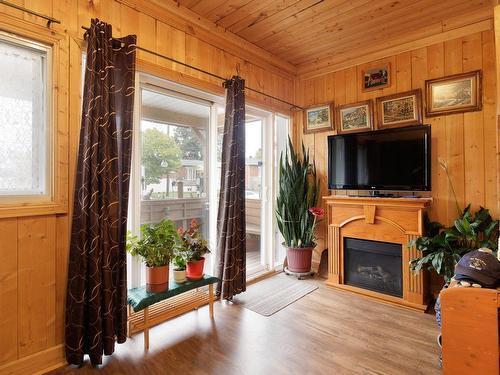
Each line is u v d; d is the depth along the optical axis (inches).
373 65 128.1
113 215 74.7
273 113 142.0
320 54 136.9
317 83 146.6
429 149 107.6
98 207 71.7
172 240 84.7
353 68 134.3
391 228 109.7
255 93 130.3
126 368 69.6
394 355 74.4
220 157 123.0
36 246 68.7
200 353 75.4
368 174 121.8
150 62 90.6
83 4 76.7
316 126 145.9
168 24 96.6
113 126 75.6
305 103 151.6
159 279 81.4
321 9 100.9
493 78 100.0
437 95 110.4
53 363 70.3
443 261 88.8
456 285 57.6
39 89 70.8
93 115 71.4
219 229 108.6
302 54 137.0
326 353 75.4
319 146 145.7
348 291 118.5
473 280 57.3
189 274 91.2
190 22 102.4
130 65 79.6
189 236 92.8
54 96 70.6
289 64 147.4
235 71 120.6
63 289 72.6
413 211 104.7
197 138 114.3
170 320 93.2
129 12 86.7
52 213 70.3
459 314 55.5
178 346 78.6
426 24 111.0
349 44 127.1
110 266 73.7
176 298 98.0
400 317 96.0
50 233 70.7
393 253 110.8
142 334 84.6
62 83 71.9
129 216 89.8
